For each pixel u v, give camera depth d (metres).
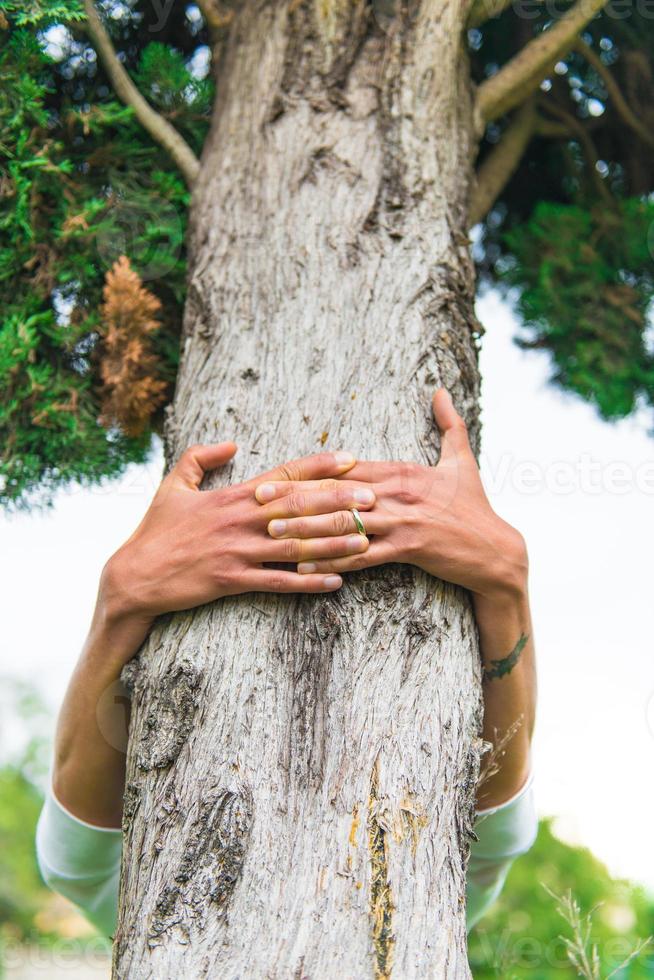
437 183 1.35
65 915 5.48
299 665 0.93
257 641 0.94
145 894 0.84
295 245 1.25
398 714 0.91
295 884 0.81
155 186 1.50
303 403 1.11
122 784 1.21
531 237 1.73
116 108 1.48
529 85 1.57
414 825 0.85
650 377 1.72
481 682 1.03
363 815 0.84
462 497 1.02
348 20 1.44
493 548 1.01
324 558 0.95
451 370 1.19
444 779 0.90
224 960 0.77
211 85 1.57
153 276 1.49
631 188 1.90
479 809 1.29
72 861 1.32
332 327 1.17
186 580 0.96
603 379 1.72
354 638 0.94
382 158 1.33
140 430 1.51
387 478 1.00
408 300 1.21
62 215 1.46
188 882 0.82
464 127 1.48
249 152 1.39
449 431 1.10
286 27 1.46
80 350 1.52
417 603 0.98
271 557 0.95
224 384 1.16
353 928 0.78
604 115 1.92
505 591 1.02
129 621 1.00
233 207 1.35
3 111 1.38
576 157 1.91
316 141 1.34
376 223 1.27
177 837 0.85
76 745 1.15
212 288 1.28
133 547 1.02
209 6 1.57
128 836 0.91
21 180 1.38
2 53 1.37
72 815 1.24
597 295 1.71
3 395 1.41
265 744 0.88
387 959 0.77
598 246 1.77
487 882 1.48
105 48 1.47
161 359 1.59
